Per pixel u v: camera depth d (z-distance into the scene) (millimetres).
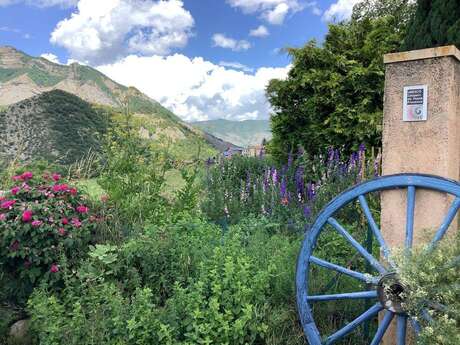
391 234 2598
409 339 2549
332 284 2930
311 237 2730
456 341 1918
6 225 3357
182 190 4918
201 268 3066
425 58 2463
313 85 6684
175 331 2713
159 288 3332
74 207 3855
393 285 2385
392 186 2518
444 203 2402
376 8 10633
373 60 6395
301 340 2846
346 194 2662
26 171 4289
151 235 3646
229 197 5227
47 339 2787
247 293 2787
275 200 4895
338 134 6551
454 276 2107
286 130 7215
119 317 2748
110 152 5145
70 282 3271
